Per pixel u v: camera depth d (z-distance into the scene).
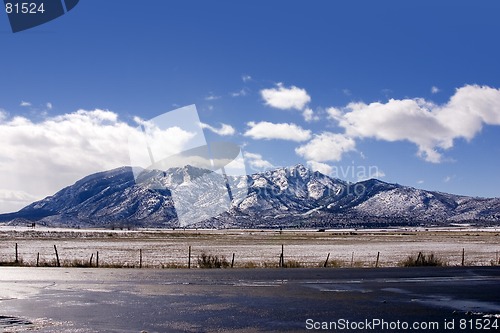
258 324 14.98
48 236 133.75
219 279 26.75
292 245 89.06
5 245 83.12
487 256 56.66
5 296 20.19
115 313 16.59
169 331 14.08
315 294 20.94
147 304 18.36
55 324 14.80
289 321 15.42
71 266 37.12
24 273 30.16
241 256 57.19
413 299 19.55
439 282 25.27
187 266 37.12
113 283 24.73
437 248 78.50
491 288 22.91
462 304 18.38
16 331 13.82
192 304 18.41
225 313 16.67
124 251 67.25
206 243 96.25
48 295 20.50
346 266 38.09
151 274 29.81
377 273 30.50
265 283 24.86
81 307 17.69
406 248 78.44
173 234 164.25
